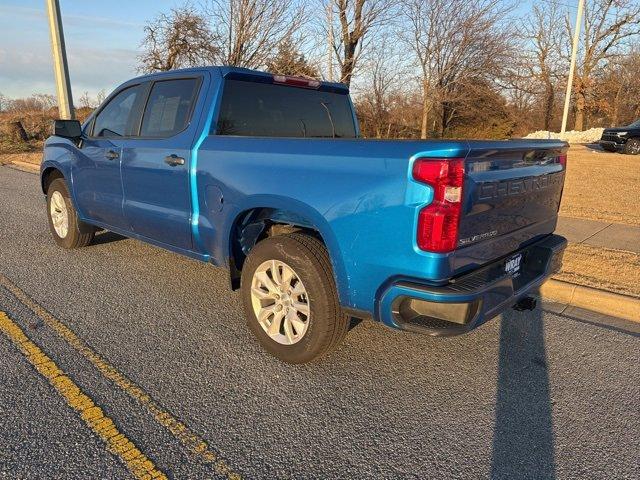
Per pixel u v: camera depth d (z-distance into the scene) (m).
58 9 11.59
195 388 3.20
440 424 2.93
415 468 2.57
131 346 3.71
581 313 4.66
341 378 3.40
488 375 3.50
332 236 3.07
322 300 3.24
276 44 12.64
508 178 3.07
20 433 2.70
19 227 7.09
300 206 3.22
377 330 4.13
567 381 3.44
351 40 14.66
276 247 3.39
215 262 4.03
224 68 4.09
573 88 37.88
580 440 2.83
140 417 2.88
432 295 2.72
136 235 4.86
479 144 2.76
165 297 4.67
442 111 21.83
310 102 4.70
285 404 3.08
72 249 6.04
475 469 2.58
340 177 3.02
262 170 3.45
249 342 3.84
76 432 2.72
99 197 5.11
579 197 10.22
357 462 2.60
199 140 3.95
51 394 3.05
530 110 35.16
